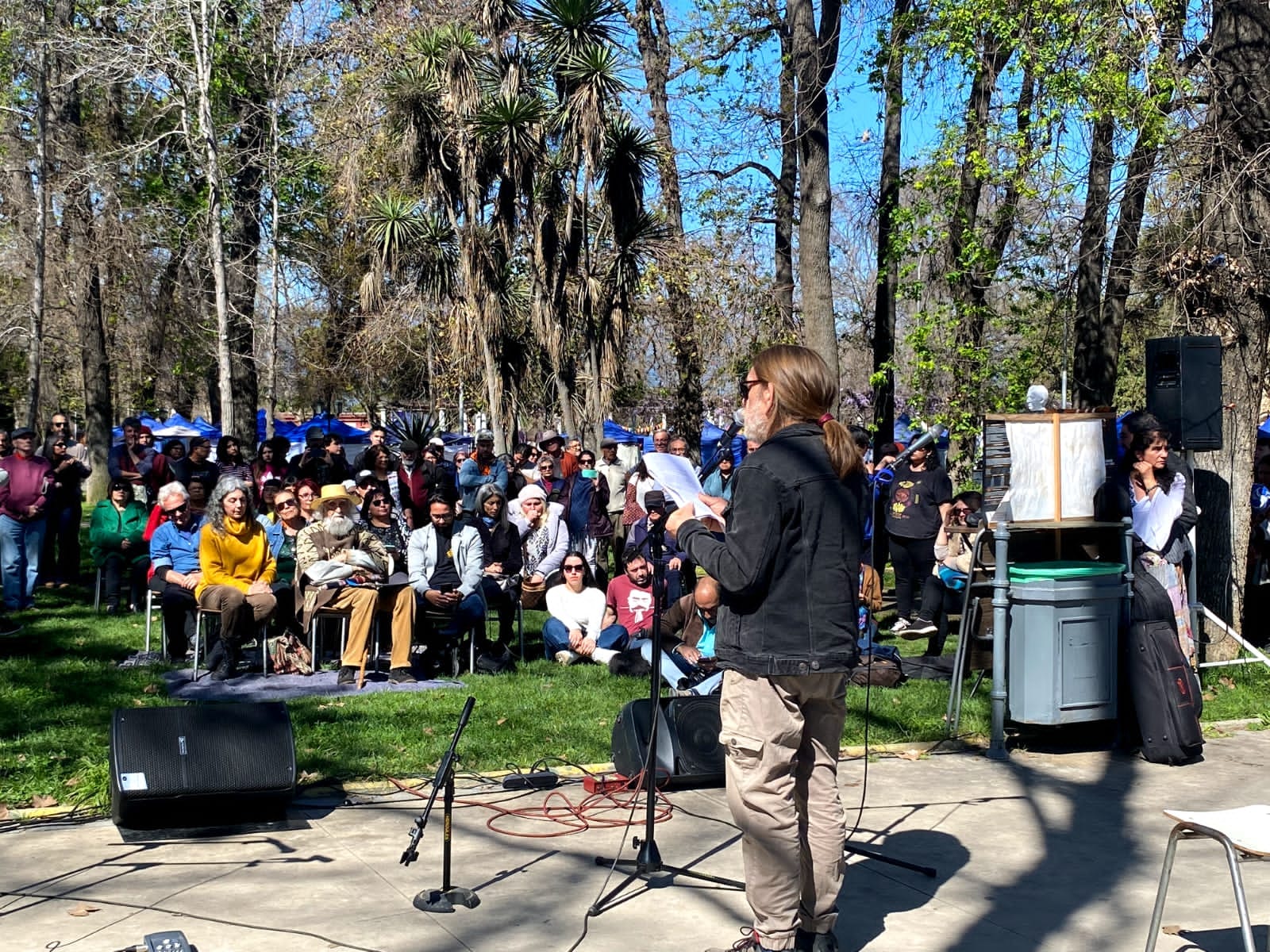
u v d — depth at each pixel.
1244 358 9.53
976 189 15.12
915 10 14.73
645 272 18.08
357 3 21.50
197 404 41.31
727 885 4.77
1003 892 4.88
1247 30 9.45
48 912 4.51
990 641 7.98
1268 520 11.17
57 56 19.81
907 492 11.90
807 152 15.55
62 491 13.48
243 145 20.66
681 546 4.11
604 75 15.91
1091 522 7.38
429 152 16.45
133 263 22.64
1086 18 11.80
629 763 6.32
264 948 4.19
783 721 3.92
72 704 7.95
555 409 20.08
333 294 26.84
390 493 11.81
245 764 5.46
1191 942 4.38
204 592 9.02
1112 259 11.92
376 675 9.33
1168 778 6.70
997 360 15.73
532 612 12.26
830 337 15.60
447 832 4.66
